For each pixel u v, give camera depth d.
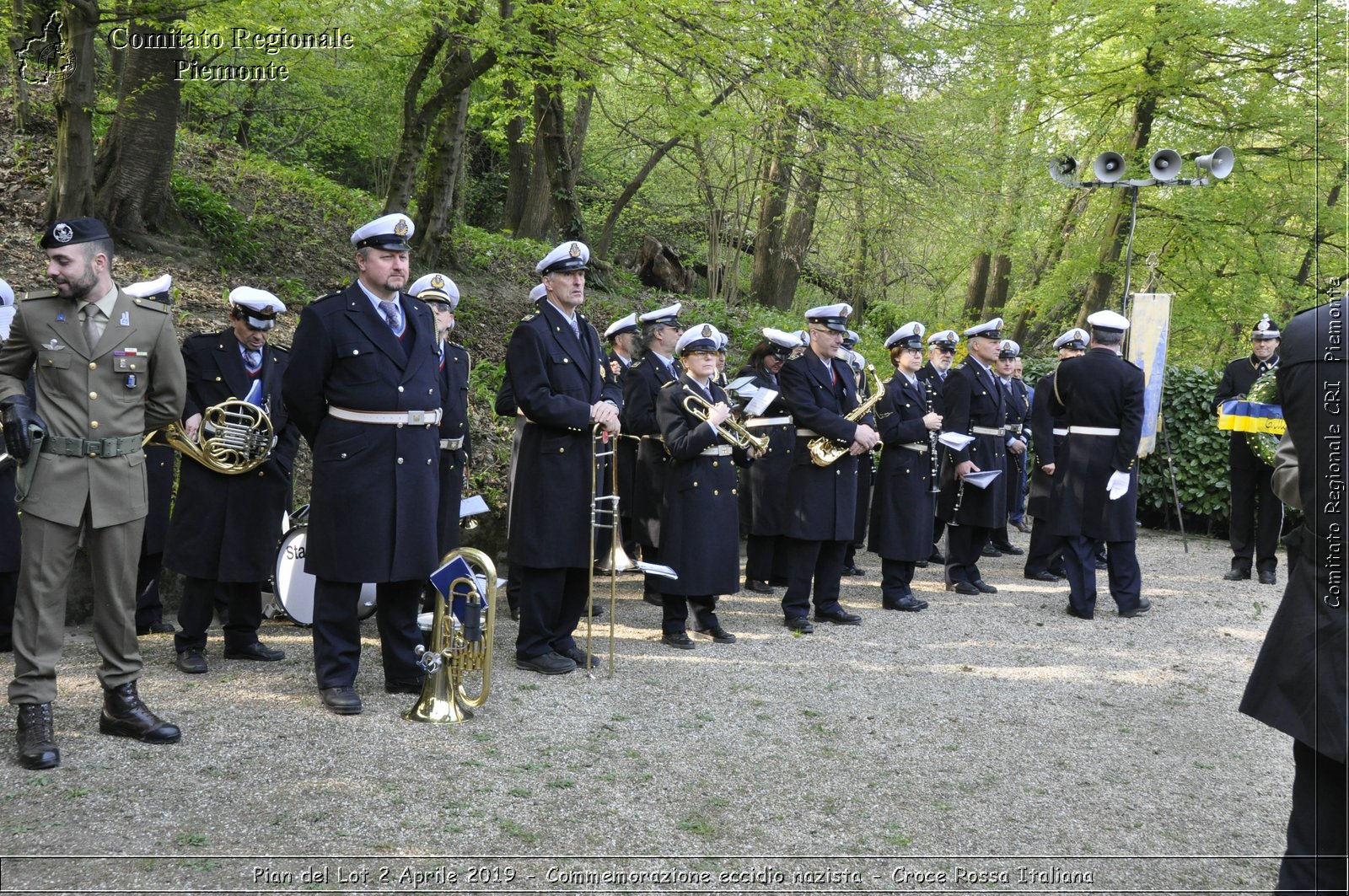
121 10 9.06
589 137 21.80
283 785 3.97
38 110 11.95
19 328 4.15
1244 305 16.91
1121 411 7.43
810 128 12.66
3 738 4.26
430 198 13.22
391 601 5.15
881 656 6.30
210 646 5.88
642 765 4.39
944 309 21.00
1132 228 10.32
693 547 6.16
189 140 14.15
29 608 4.05
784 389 6.87
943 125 13.95
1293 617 2.98
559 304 5.71
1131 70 16.55
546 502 5.55
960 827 3.97
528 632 5.66
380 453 4.84
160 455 5.91
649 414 7.33
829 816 4.01
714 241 18.12
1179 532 11.91
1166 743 5.00
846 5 11.09
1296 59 15.70
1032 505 9.13
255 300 5.38
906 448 7.52
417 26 10.67
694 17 9.90
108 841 3.46
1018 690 5.73
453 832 3.68
